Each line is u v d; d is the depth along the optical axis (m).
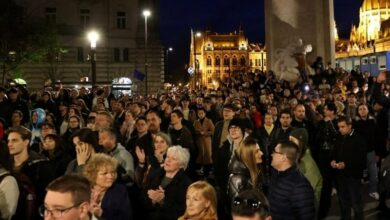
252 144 6.71
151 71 60.00
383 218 9.70
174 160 6.48
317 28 33.00
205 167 14.14
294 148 5.70
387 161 7.89
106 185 5.64
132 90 47.00
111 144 7.39
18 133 6.58
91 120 10.73
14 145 6.52
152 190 6.54
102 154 5.90
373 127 11.57
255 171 6.64
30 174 6.61
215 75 153.25
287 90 19.59
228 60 154.12
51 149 7.90
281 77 30.31
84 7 58.53
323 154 9.89
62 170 7.51
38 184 6.58
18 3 55.53
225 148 8.30
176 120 10.77
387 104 11.96
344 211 9.14
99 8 59.00
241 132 7.96
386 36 117.50
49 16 57.41
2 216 5.43
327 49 33.38
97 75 58.16
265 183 7.80
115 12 59.56
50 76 53.03
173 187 6.43
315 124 11.80
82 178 3.60
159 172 6.80
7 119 14.03
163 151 7.29
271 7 34.00
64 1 57.69
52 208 3.37
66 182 3.45
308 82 24.47
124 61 59.62
